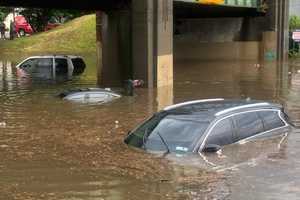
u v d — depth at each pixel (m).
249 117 11.77
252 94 22.50
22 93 22.64
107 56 28.16
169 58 26.06
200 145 10.77
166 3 25.59
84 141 12.73
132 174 9.70
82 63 35.16
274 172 9.70
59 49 55.50
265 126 12.02
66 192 8.84
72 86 25.44
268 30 43.38
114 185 9.14
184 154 10.66
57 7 27.52
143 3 24.53
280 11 43.28
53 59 34.66
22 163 10.67
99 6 27.61
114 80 27.64
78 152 11.52
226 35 44.38
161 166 10.09
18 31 70.69
